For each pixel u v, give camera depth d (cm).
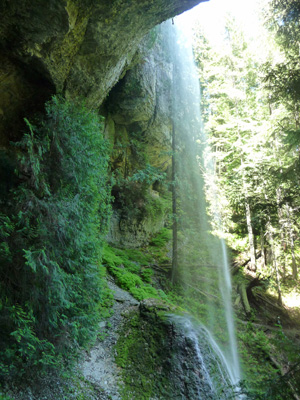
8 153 420
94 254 501
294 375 324
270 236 1220
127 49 579
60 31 407
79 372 482
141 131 1184
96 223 548
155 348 595
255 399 324
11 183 398
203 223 1463
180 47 1484
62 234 391
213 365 580
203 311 914
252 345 805
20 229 358
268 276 1153
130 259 1040
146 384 531
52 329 382
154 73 1084
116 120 1100
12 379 356
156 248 1189
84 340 439
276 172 761
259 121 1321
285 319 1023
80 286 434
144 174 1077
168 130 1302
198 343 598
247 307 1009
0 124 439
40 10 376
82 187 448
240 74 1334
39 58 425
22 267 348
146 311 694
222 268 1197
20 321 326
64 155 427
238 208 1494
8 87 441
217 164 1653
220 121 1559
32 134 393
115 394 488
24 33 393
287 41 737
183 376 539
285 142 775
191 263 1166
